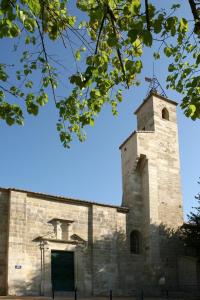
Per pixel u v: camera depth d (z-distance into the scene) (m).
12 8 8.45
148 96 38.31
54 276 28.39
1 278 25.92
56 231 29.19
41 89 11.59
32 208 28.62
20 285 26.09
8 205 27.55
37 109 11.12
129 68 10.42
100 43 11.45
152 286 31.38
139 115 39.50
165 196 34.69
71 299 24.56
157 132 36.62
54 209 29.78
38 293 26.80
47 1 10.27
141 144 35.19
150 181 34.22
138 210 34.12
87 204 31.52
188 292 30.41
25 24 9.11
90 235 30.94
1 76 11.04
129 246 32.59
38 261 27.70
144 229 33.50
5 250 26.58
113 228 32.06
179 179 36.25
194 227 31.89
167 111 38.53
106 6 9.45
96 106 11.88
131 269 31.80
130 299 26.56
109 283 30.31
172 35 9.11
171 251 33.12
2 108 10.81
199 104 11.59
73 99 11.67
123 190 35.59
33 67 11.47
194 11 8.75
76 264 29.48
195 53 12.19
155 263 32.03
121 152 37.53
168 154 36.50
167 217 34.09
